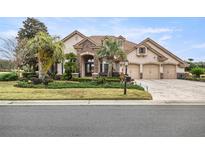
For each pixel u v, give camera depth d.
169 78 44.09
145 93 18.25
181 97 17.53
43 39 25.52
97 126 9.07
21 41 42.91
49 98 16.09
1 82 29.14
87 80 29.66
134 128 8.77
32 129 8.62
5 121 9.92
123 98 16.19
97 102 15.33
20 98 16.08
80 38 42.28
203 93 20.06
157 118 10.55
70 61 34.53
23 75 35.34
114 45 35.66
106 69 40.00
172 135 7.89
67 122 9.73
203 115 11.27
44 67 26.48
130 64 42.72
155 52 43.19
